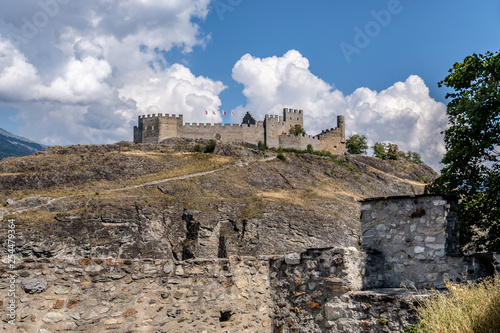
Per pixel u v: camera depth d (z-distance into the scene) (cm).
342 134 17825
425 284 1330
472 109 2377
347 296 1257
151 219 10706
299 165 14975
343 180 14838
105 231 10150
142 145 14800
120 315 1148
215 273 1317
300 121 17188
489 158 2450
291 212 11000
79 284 1113
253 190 12938
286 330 1371
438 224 1341
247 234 10331
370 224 1491
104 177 12938
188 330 1233
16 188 12212
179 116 15750
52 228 9662
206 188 12625
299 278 1375
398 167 17538
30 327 1030
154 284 1216
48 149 14212
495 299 1005
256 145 16112
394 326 1159
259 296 1404
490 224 2448
